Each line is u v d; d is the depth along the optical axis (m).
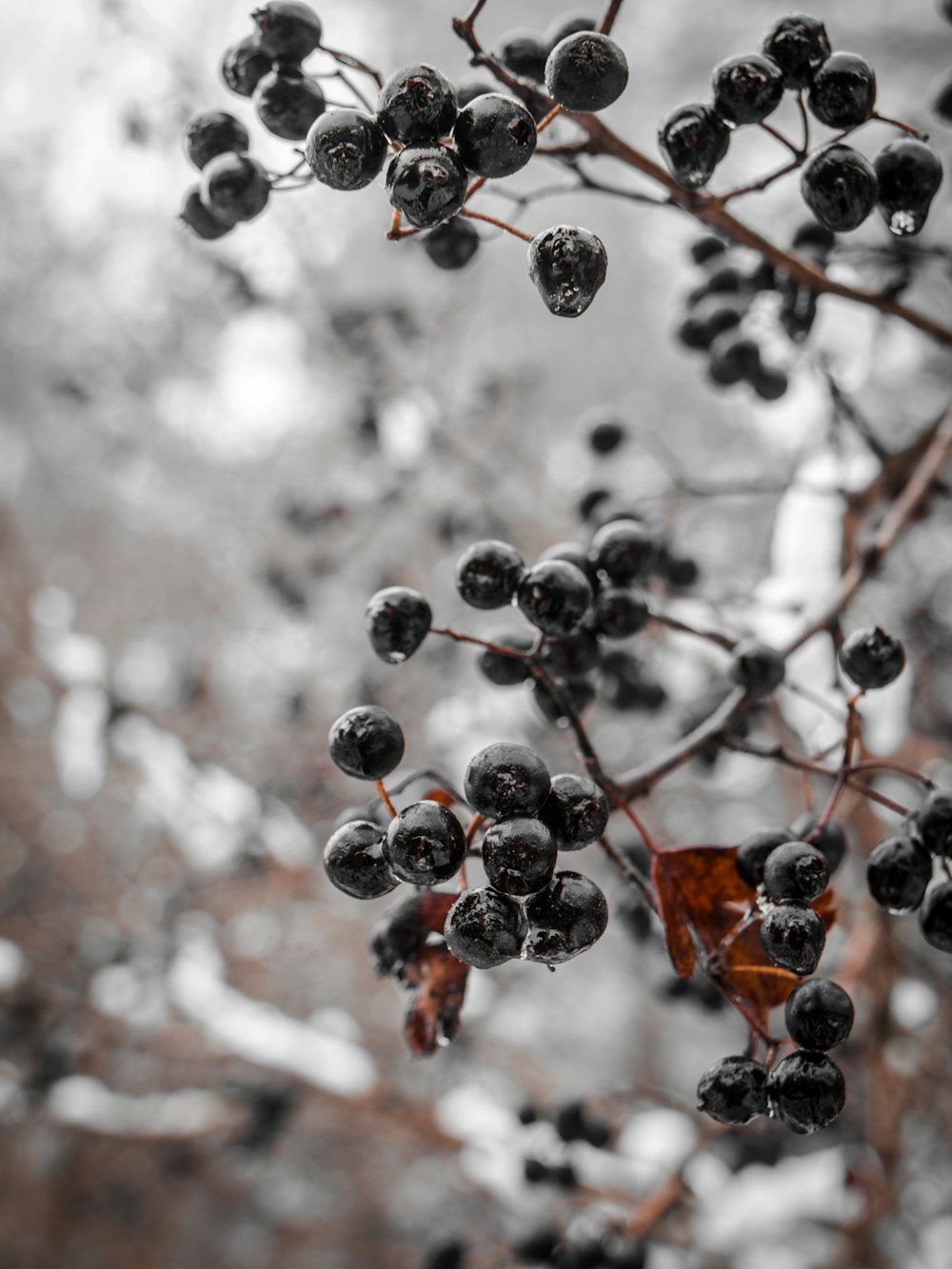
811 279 1.58
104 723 3.58
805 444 2.41
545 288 0.92
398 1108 3.12
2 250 4.80
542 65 1.40
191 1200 5.61
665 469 2.75
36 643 4.51
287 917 5.09
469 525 3.46
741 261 2.13
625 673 1.96
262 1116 3.33
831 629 1.47
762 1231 3.01
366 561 4.23
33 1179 5.19
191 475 5.09
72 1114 3.55
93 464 5.67
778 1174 3.08
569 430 5.89
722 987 1.09
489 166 0.94
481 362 4.23
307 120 1.19
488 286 5.23
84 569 6.45
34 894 5.05
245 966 5.11
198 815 3.74
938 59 4.03
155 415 4.68
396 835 0.94
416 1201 5.38
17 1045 3.59
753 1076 1.01
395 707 3.93
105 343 4.38
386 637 1.24
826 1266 3.06
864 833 2.84
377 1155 5.16
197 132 1.31
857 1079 3.09
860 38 4.13
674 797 4.40
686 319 2.18
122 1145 4.96
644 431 2.82
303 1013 5.43
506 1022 4.69
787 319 1.87
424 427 3.54
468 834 1.01
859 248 1.89
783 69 1.12
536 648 1.25
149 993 3.68
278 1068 3.26
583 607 1.23
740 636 1.93
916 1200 3.40
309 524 3.55
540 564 1.25
